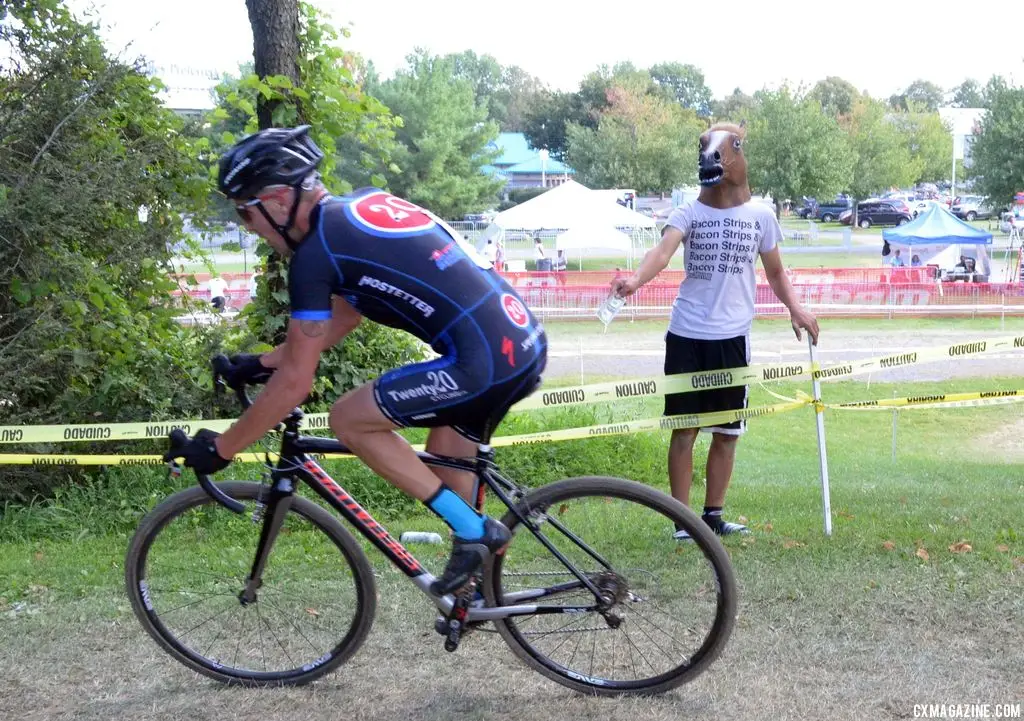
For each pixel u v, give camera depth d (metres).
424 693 3.12
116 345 6.14
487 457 2.98
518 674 3.24
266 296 6.62
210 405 6.34
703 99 113.94
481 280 2.72
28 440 4.71
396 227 2.66
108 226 6.08
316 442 3.04
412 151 42.03
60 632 3.57
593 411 8.20
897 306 22.69
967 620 3.52
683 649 3.08
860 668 3.19
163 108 6.44
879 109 56.97
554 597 3.09
